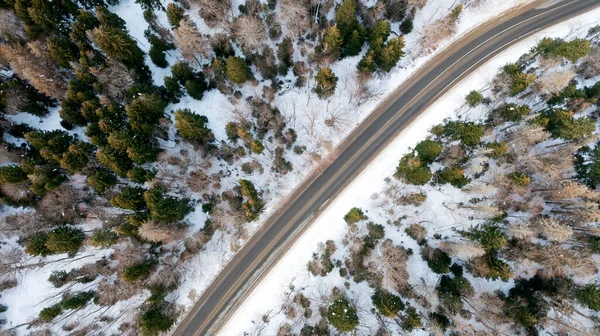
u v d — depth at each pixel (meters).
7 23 45.25
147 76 51.28
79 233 48.56
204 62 52.66
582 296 44.38
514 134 48.16
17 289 49.62
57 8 46.56
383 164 52.81
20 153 48.62
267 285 52.31
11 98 45.53
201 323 52.44
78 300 48.22
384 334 48.31
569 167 46.75
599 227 45.94
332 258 51.62
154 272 50.03
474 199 51.03
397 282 47.69
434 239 50.94
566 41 52.06
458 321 46.84
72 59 46.44
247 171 52.72
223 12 51.50
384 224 51.66
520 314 45.72
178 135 51.59
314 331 49.56
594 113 51.53
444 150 50.41
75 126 51.03
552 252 44.72
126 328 50.41
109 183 46.94
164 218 45.56
